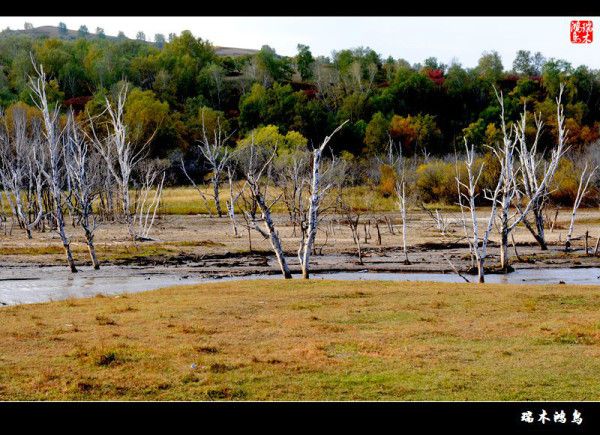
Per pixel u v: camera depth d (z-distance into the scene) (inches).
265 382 521.3
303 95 5108.3
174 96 5585.6
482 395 493.4
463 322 726.5
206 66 6210.6
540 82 5497.1
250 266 1483.8
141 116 3695.9
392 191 3112.7
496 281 1263.5
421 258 1599.4
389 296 892.0
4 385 514.9
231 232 2172.7
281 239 1978.3
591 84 4985.2
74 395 494.6
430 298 873.5
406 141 4436.5
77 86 5521.7
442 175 3137.3
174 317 759.1
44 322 738.2
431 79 5920.3
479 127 4357.8
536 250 1726.1
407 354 593.3
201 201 3070.9
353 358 583.5
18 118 2792.8
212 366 552.4
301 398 487.8
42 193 2407.7
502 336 661.3
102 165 2549.2
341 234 2117.4
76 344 633.6
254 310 798.5
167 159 3577.8
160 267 1460.4
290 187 2175.2
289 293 919.0
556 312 783.7
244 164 2503.7
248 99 4874.5
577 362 569.9
